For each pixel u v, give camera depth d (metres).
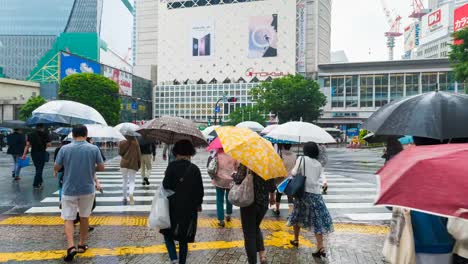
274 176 4.66
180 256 4.81
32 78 87.31
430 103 3.41
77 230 6.99
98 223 7.57
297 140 8.06
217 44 109.62
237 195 4.79
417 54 145.38
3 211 8.64
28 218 7.94
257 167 4.54
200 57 110.88
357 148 46.34
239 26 106.94
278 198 8.65
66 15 122.12
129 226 7.32
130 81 92.88
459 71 26.22
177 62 113.19
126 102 90.62
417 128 3.28
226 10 108.31
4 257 5.43
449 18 119.06
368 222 8.02
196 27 111.19
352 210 9.21
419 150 2.54
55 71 86.56
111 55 126.38
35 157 11.90
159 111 111.56
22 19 123.19
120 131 9.50
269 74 103.62
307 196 5.69
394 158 2.60
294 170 5.77
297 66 102.50
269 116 80.56
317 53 100.94
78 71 69.75
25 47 123.12
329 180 14.98
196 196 4.75
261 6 104.50
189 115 109.06
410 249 3.10
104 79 52.09
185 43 112.50
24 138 13.71
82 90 50.12
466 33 25.73
